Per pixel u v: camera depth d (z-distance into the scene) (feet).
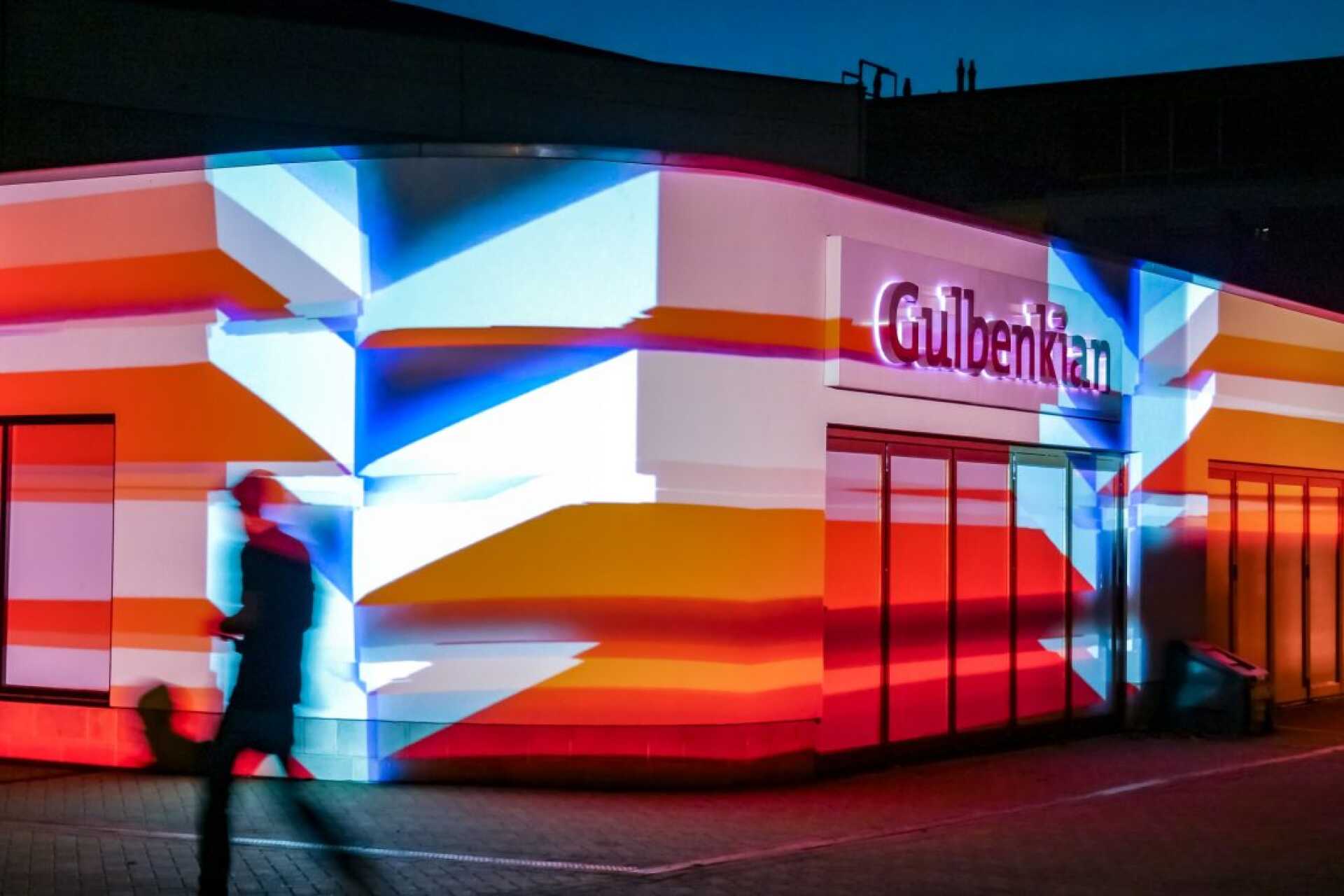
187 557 36.09
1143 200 117.91
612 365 34.50
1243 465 55.11
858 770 38.88
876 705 39.50
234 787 33.76
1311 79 116.47
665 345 34.76
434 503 34.45
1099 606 47.88
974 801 34.71
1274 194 115.44
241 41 63.98
